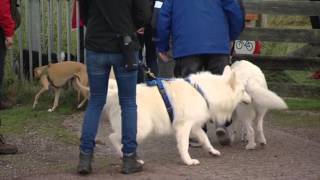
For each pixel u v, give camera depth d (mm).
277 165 6273
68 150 6895
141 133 5957
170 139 7418
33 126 8102
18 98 9695
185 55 6824
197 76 6297
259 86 6625
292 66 10258
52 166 6195
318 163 6379
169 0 6895
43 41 10648
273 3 9836
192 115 6102
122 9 5418
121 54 5480
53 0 10828
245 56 10328
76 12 10008
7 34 8305
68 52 10281
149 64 8742
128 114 5641
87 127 5688
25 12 10250
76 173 5852
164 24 6910
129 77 5543
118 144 6012
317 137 7688
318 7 9680
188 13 6797
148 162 6320
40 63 10219
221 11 6844
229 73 6379
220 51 6809
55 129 7934
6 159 6469
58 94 9070
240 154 6723
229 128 7137
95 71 5559
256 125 7102
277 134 7809
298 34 9914
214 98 6184
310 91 9969
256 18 13289
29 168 6121
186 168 6082
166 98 6035
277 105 6652
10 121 8375
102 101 5691
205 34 6770
